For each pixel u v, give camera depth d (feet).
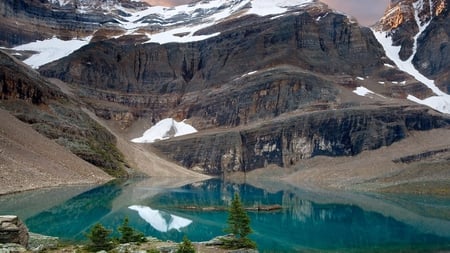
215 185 436.76
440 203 288.10
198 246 137.69
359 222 212.64
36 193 260.01
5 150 297.94
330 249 151.53
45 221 181.27
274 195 339.98
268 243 160.66
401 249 152.46
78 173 362.94
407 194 343.26
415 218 224.94
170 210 237.45
